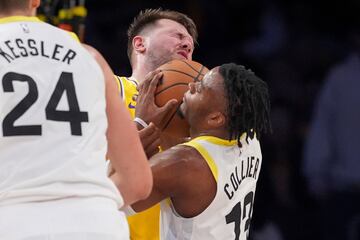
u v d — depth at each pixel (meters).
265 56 11.70
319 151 10.45
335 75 10.52
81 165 3.98
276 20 11.80
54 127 3.97
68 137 3.98
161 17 6.11
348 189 10.36
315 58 11.62
